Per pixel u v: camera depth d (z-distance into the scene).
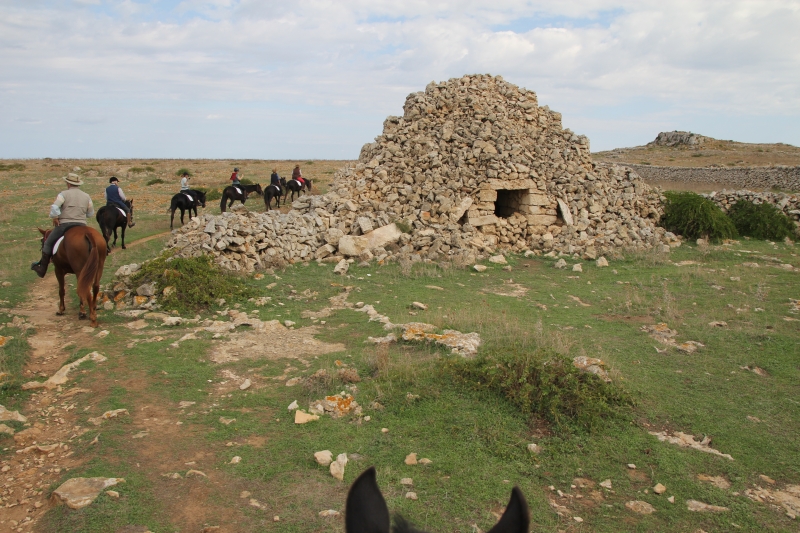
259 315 10.97
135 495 5.13
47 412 6.83
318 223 16.78
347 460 5.75
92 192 33.06
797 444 6.34
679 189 39.34
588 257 16.77
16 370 7.92
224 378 7.95
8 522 4.78
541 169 19.03
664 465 5.81
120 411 6.73
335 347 9.26
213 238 13.88
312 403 7.04
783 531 4.84
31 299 12.19
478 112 19.70
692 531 4.83
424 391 7.13
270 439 6.23
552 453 5.96
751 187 40.28
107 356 8.59
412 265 15.30
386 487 5.34
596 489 5.44
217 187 37.00
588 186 19.56
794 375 8.24
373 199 18.38
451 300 12.32
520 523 1.76
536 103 21.73
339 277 14.14
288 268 14.88
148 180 41.50
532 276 15.02
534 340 9.07
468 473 5.58
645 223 19.72
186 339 9.43
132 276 12.03
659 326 10.36
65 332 9.84
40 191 32.88
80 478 5.26
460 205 17.62
